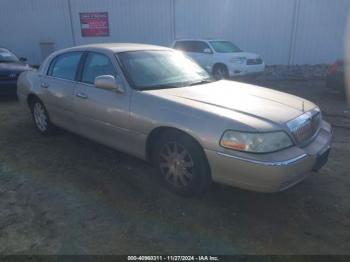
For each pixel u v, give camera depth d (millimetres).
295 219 3061
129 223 3014
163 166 3541
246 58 11555
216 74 11734
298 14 15328
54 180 3854
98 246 2705
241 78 12086
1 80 8055
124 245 2717
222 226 2961
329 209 3217
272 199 3393
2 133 5605
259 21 15766
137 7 16859
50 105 4887
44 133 5316
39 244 2732
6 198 3461
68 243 2744
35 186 3713
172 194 3502
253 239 2785
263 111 3152
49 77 4922
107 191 3582
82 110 4223
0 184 3768
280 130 2936
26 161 4398
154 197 3449
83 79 4305
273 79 12773
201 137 3018
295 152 2928
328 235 2832
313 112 3510
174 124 3197
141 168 4133
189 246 2703
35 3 18188
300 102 3648
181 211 3193
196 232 2879
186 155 3266
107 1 17156
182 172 3344
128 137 3713
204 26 16391
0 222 3037
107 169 4121
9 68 8305
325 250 2648
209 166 3080
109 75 3797
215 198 3412
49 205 3320
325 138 3457
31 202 3379
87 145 4941
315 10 15156
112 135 3920
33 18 18516
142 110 3479
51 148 4848
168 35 16922
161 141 3453
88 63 4309
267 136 2844
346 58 8688
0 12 18953
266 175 2771
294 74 13617
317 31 15414
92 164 4273
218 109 3127
